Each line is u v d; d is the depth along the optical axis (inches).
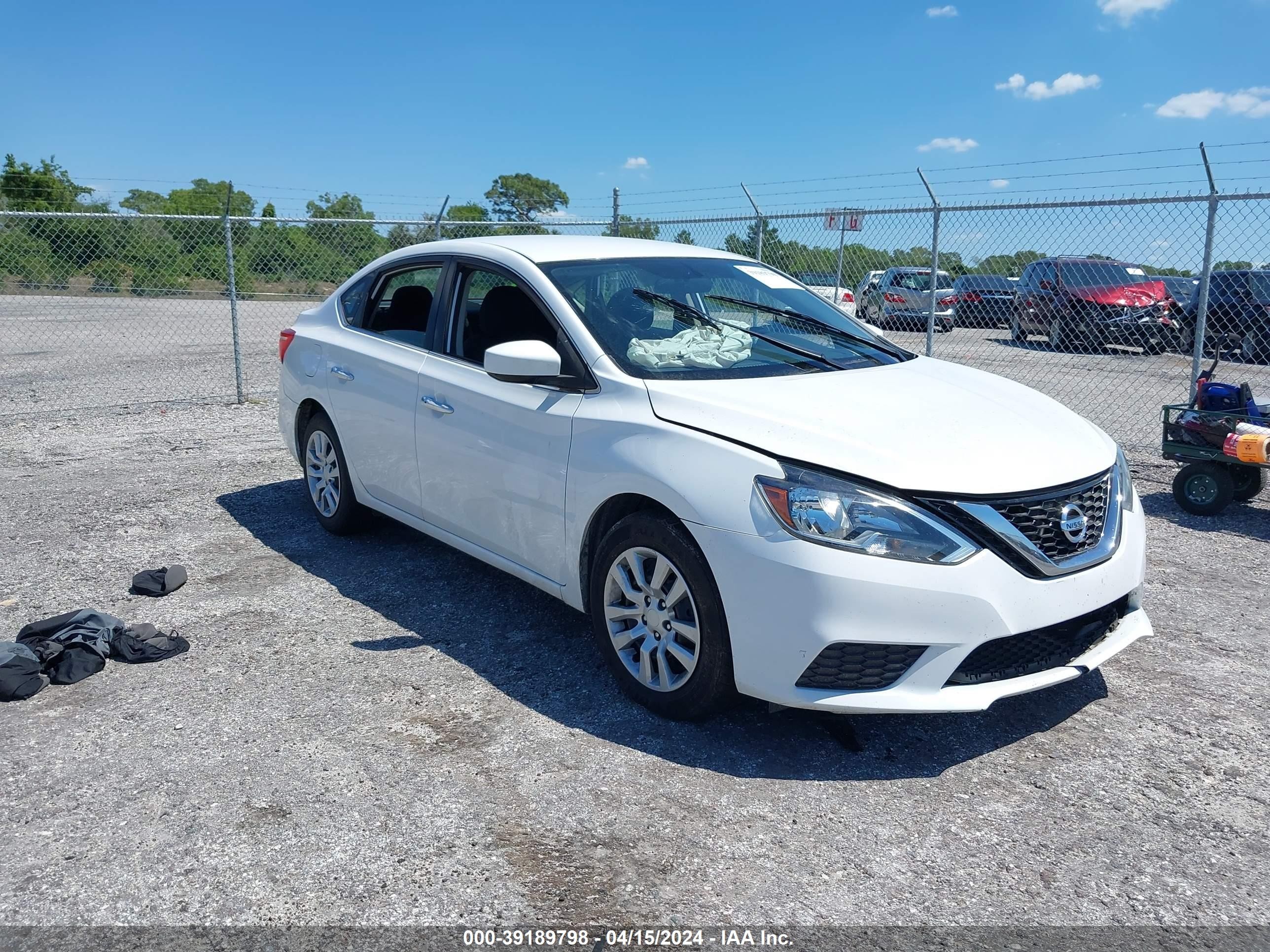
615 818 112.8
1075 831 111.4
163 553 208.1
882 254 439.2
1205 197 289.6
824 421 128.4
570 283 159.0
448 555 206.7
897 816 114.1
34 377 486.3
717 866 104.3
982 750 129.3
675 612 133.0
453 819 112.3
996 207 333.4
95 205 551.8
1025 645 122.4
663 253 180.2
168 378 486.3
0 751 127.3
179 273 560.1
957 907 98.3
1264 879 102.7
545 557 152.5
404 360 182.5
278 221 405.4
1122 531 133.2
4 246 547.2
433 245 189.3
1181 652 161.5
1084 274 531.2
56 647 152.1
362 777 121.3
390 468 187.0
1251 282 497.0
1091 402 442.3
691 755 127.3
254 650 159.6
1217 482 245.0
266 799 116.2
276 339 688.4
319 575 194.9
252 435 339.6
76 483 269.1
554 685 147.4
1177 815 114.5
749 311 168.1
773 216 404.8
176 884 100.7
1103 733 134.0
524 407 152.4
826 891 100.3
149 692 144.6
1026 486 121.3
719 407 131.2
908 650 116.7
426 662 155.3
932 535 116.1
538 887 100.4
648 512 134.1
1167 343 527.2
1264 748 129.8
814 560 116.0
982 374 167.0
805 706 119.3
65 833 109.5
